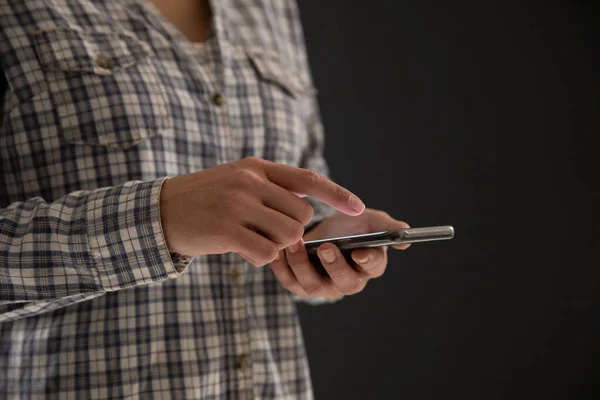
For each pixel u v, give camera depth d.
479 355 1.94
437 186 1.94
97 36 0.84
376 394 1.83
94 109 0.80
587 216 2.06
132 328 0.78
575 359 2.02
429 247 1.92
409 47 1.94
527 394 1.98
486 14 2.02
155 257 0.63
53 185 0.80
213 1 0.96
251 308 0.92
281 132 0.98
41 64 0.80
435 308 1.91
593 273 2.05
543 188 2.03
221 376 0.84
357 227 0.86
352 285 0.76
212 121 0.90
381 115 1.90
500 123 2.01
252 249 0.58
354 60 1.88
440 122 1.95
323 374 1.79
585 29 2.08
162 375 0.78
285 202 0.59
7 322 0.79
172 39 0.89
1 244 0.67
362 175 1.87
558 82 2.06
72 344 0.77
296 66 1.14
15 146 0.80
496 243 1.98
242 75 0.97
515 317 1.98
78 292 0.66
